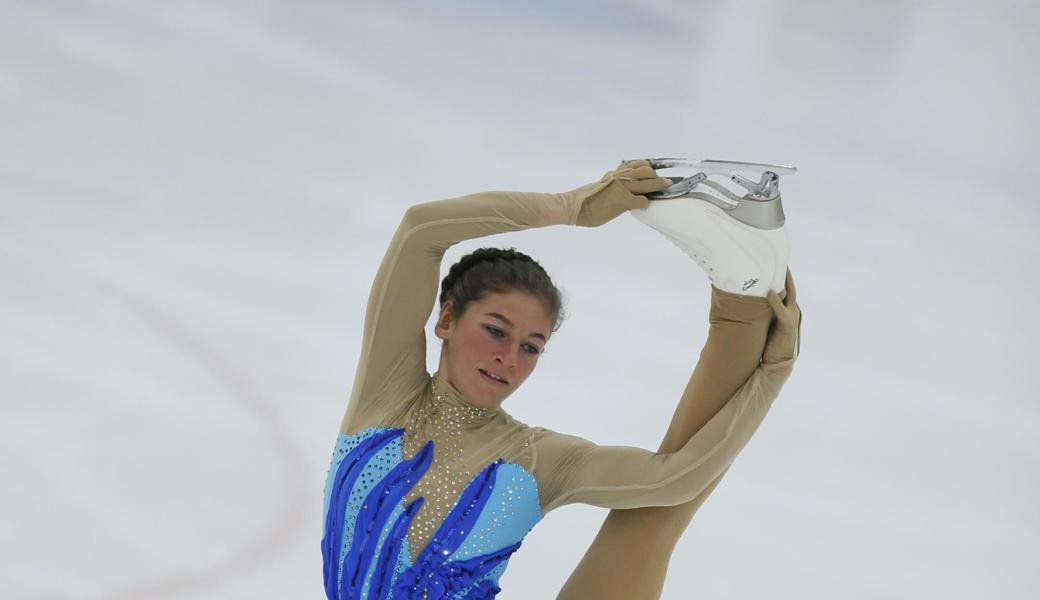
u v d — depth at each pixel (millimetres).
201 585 15602
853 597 16844
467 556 10625
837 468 19828
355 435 10906
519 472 10836
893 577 17359
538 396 20406
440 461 10773
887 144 32031
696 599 16438
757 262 10227
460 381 10852
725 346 10648
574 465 11062
